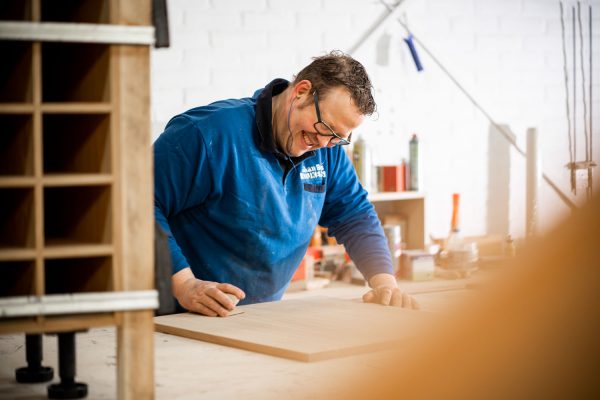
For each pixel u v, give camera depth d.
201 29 3.98
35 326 0.82
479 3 4.79
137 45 0.83
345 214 2.52
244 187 2.21
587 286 0.30
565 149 5.12
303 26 4.24
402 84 4.56
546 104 5.05
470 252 4.03
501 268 0.33
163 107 3.91
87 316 0.85
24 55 0.83
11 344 1.49
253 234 2.28
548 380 0.31
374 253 2.41
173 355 1.39
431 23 4.64
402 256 4.01
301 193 2.35
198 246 2.29
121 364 0.86
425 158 4.67
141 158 0.84
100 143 0.88
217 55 4.02
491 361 0.32
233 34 4.05
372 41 4.39
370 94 2.13
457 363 0.34
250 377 1.20
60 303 0.82
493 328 0.32
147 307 0.85
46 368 1.17
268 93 2.20
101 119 0.87
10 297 0.85
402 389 0.37
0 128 0.96
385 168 4.29
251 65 4.11
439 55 4.66
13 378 1.18
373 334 1.50
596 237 0.30
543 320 0.31
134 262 0.85
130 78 0.83
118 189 0.84
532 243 0.32
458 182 4.80
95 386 1.13
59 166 1.05
